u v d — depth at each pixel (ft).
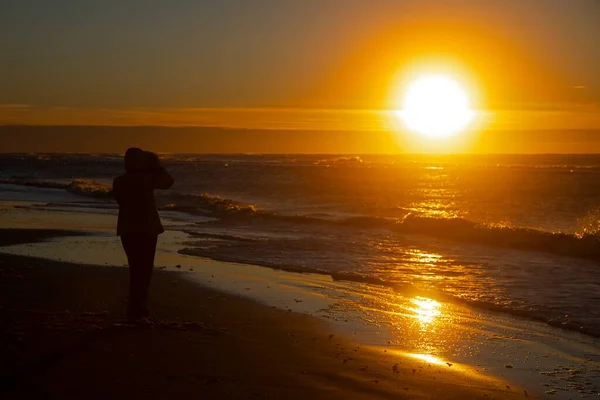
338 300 27.96
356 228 58.49
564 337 22.56
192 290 28.66
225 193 110.01
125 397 14.57
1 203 81.10
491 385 17.03
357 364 18.16
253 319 23.41
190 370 16.74
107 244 43.27
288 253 42.60
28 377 15.76
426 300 28.60
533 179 165.99
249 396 14.96
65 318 21.85
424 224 55.98
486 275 35.06
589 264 38.91
